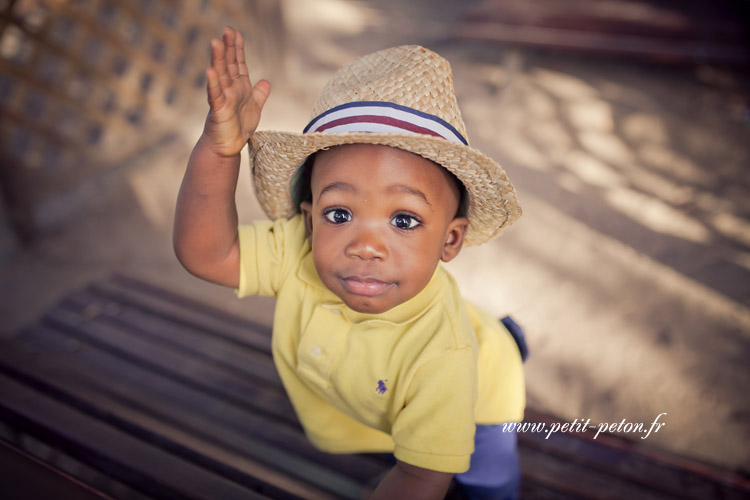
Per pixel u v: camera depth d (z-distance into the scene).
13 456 1.05
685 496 1.70
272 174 1.09
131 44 4.20
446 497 1.44
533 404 2.55
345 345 1.07
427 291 1.05
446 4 6.69
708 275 3.25
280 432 1.87
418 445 1.00
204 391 2.06
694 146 4.37
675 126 4.60
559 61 5.50
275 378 2.11
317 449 1.79
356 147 0.92
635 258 3.39
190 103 4.71
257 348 2.27
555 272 3.32
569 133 4.56
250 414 1.95
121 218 3.82
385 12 6.54
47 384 1.72
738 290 3.14
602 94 5.04
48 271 3.38
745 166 4.13
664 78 5.22
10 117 3.54
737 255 3.38
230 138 0.94
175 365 2.18
